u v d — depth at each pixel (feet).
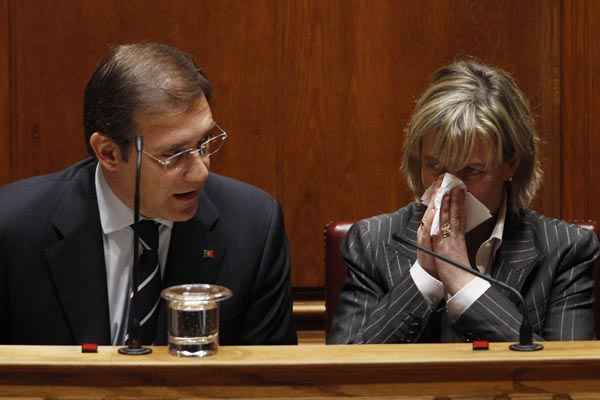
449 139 22.72
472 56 36.32
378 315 23.35
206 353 17.35
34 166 36.01
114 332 22.62
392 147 36.40
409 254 24.70
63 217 22.74
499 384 17.06
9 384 16.84
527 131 23.68
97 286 22.44
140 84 20.43
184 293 17.53
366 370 16.88
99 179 22.91
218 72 36.17
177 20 35.99
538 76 36.47
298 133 36.37
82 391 16.81
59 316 22.35
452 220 23.15
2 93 35.70
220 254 23.26
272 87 36.29
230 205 23.98
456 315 22.48
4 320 22.66
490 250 24.25
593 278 24.59
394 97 36.29
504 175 23.88
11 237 22.59
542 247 24.39
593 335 23.75
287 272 24.32
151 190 20.85
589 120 36.19
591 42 36.04
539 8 36.32
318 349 17.87
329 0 36.17
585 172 36.27
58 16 35.76
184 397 16.83
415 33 36.27
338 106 36.35
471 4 36.27
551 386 17.06
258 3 36.09
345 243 25.72
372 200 36.52
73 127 35.94
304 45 36.22
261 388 16.87
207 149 21.08
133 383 16.79
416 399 17.01
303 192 36.50
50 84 35.83
